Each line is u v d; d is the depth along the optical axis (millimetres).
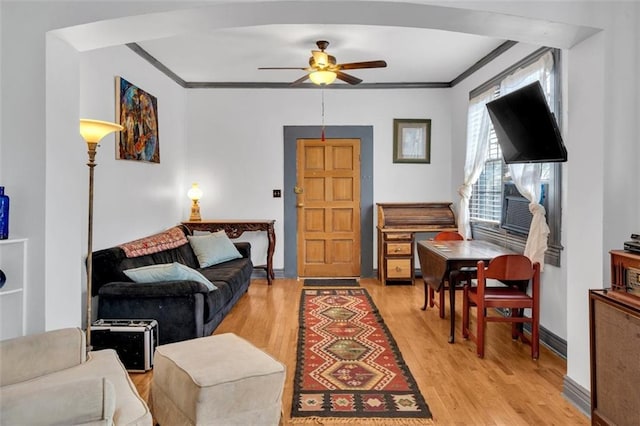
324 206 5996
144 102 4438
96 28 2314
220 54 4598
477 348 3221
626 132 2266
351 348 3381
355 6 2273
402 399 2557
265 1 2238
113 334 2910
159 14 2271
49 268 2283
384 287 5453
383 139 5973
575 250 2498
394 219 5652
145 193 4523
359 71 5316
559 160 3033
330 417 2357
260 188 5957
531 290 3562
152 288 3107
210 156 5922
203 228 5559
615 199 2264
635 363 1824
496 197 4488
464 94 5402
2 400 1349
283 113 5922
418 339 3586
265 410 2018
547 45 2566
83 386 1449
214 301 3412
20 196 2254
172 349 2258
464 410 2432
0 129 2256
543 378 2844
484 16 2318
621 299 1915
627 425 1879
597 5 2256
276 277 5996
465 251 3826
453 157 5848
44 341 1949
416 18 2434
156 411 2221
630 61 2264
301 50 4465
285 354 3262
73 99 2484
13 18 2254
